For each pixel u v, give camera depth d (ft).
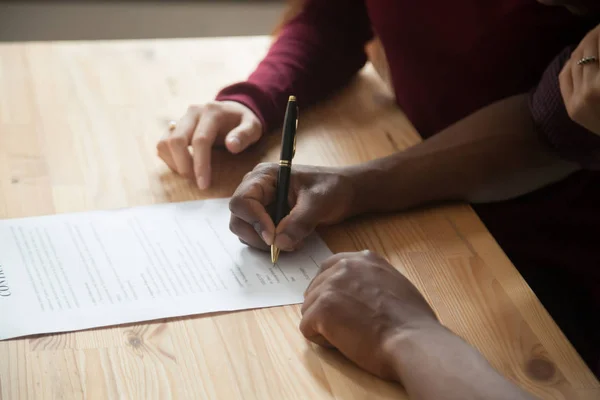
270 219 3.06
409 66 4.63
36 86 4.32
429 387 2.32
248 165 3.78
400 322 2.54
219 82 4.53
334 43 4.63
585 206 4.11
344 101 4.48
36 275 2.89
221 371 2.51
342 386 2.48
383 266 2.79
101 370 2.49
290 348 2.63
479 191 3.57
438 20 4.43
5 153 3.69
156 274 2.95
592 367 3.81
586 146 3.34
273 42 4.70
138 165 3.70
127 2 9.30
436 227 3.36
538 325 2.78
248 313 2.77
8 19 8.77
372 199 3.40
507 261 3.14
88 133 3.92
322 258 3.11
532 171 3.60
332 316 2.57
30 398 2.37
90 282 2.88
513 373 2.55
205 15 9.31
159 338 2.64
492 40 4.22
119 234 3.17
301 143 3.97
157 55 4.82
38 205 3.34
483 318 2.80
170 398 2.39
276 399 2.42
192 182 3.60
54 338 2.61
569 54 3.48
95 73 4.52
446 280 3.00
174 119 4.10
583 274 4.11
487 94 4.34
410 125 4.24
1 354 2.53
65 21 8.88
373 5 4.66
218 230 3.25
